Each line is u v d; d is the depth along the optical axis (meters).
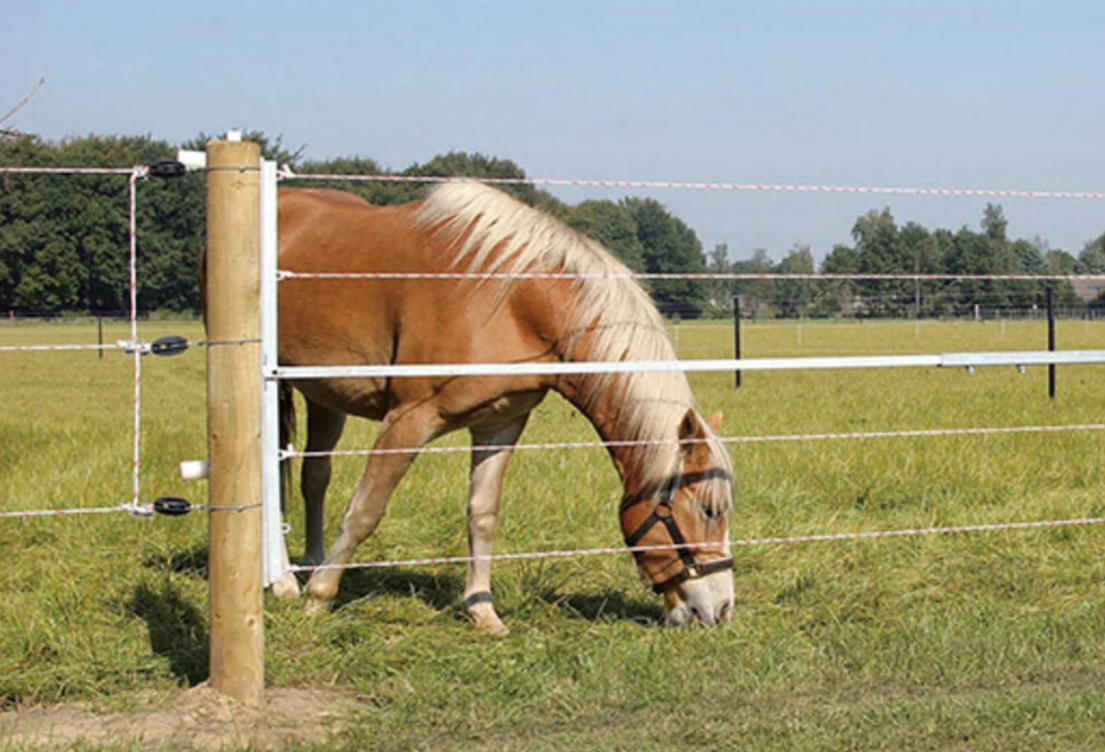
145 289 41.31
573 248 4.93
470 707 3.92
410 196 27.03
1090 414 12.71
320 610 4.96
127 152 41.19
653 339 4.88
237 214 3.82
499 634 4.90
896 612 5.10
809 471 8.41
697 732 3.64
